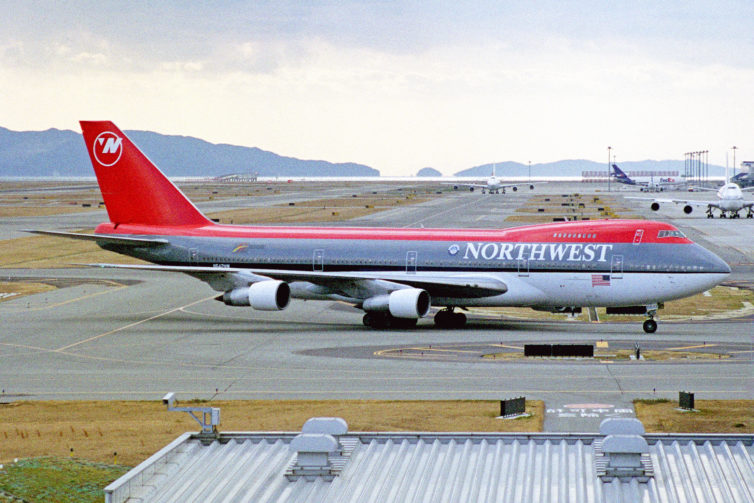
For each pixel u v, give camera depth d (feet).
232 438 103.30
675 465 93.97
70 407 172.24
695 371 194.18
